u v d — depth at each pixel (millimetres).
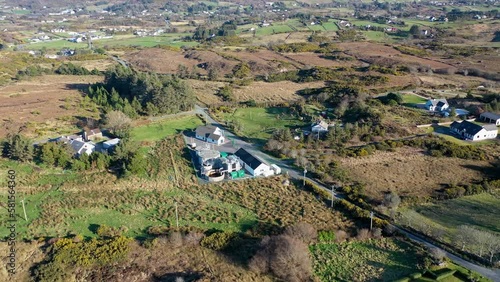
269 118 112000
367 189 71750
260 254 53906
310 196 70125
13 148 80312
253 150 90062
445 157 83562
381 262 53969
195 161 84250
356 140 92375
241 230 61312
